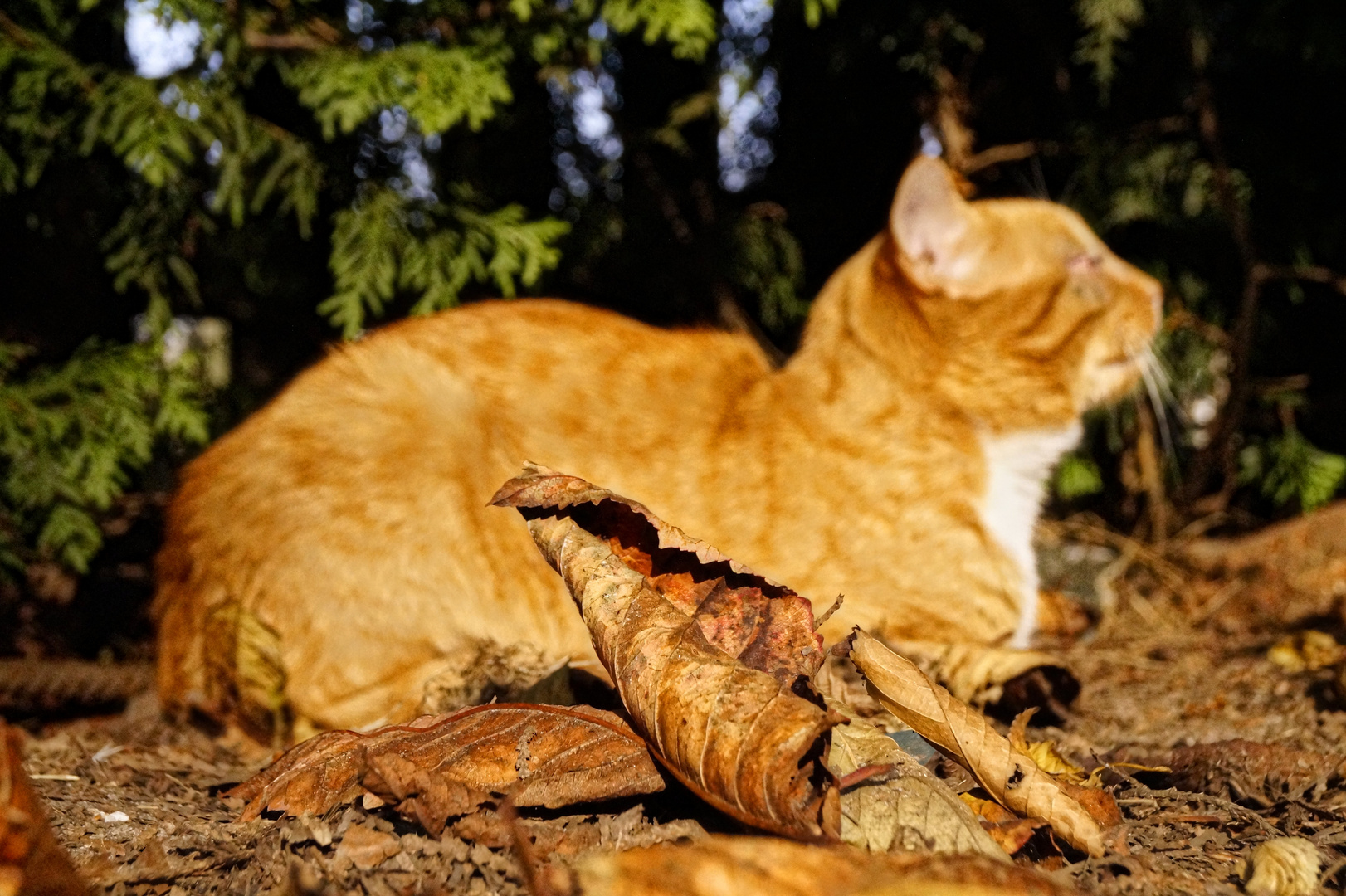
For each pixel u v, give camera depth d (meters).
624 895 0.47
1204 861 0.55
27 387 0.97
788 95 1.49
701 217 1.42
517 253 1.09
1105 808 0.56
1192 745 0.69
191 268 1.17
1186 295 1.43
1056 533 1.36
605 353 0.82
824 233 1.51
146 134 0.94
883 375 0.81
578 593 0.55
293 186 1.07
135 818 0.59
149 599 1.21
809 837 0.49
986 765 0.55
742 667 0.52
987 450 0.82
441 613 0.76
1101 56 1.30
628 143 1.36
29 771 0.68
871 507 0.79
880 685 0.56
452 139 1.25
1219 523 1.44
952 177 0.82
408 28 1.09
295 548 0.76
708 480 0.80
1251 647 0.99
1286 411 1.42
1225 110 1.48
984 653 0.76
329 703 0.76
